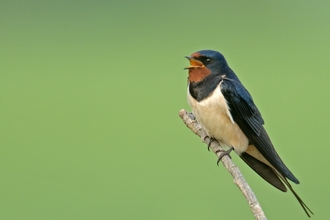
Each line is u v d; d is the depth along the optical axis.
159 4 25.14
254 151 6.86
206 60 6.64
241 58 19.78
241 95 6.58
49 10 24.77
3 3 24.80
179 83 17.84
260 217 4.93
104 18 23.95
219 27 22.59
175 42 21.56
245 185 5.29
